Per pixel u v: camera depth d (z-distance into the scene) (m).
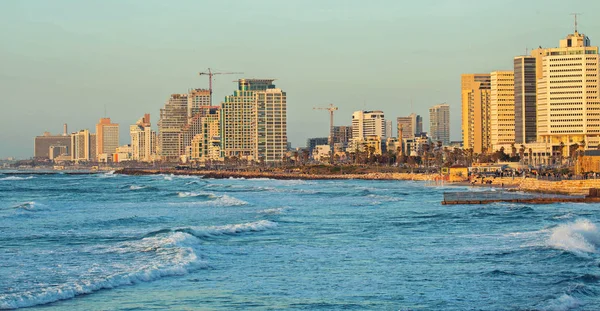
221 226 151.25
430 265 105.69
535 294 84.62
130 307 78.88
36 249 119.75
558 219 168.75
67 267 101.00
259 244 129.00
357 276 97.62
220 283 92.44
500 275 96.62
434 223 167.75
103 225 165.00
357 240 135.62
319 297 84.88
